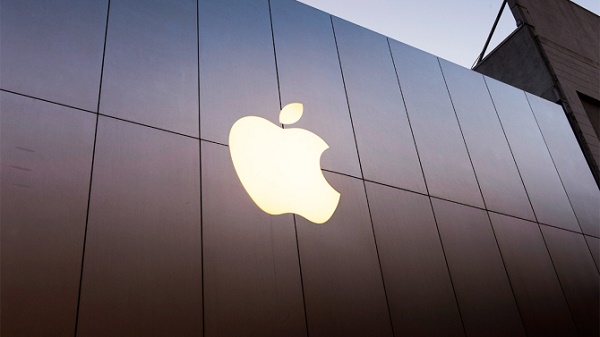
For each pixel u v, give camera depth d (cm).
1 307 336
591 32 1374
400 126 704
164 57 529
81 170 414
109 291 380
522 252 712
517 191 791
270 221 496
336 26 751
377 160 637
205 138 504
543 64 1159
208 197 470
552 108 1046
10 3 457
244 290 443
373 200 595
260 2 675
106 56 488
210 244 446
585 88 1177
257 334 430
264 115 567
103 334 364
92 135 436
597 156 1028
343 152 609
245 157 520
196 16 589
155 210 433
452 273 608
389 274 549
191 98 521
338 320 483
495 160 804
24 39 446
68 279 368
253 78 589
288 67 638
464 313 585
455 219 666
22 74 429
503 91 953
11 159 387
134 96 482
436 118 768
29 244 364
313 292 482
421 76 812
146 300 392
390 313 523
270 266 470
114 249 397
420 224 621
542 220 786
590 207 899
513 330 619
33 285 353
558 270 738
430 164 698
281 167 541
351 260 529
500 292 641
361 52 751
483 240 676
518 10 1256
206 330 407
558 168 914
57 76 446
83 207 400
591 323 716
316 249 510
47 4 479
